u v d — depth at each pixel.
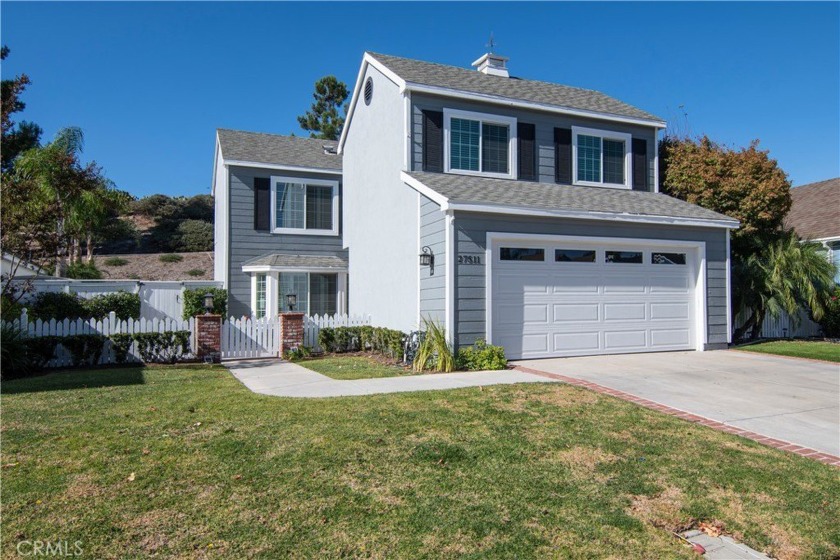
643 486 4.48
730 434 5.94
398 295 13.12
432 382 8.90
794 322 16.62
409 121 13.19
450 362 10.18
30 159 14.72
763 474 4.75
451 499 4.16
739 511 4.08
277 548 3.40
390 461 4.93
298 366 11.63
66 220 16.67
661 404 7.33
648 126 15.98
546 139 14.73
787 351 12.78
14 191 12.66
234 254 18.36
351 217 17.03
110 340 11.90
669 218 12.41
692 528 3.86
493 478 4.59
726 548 3.58
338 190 19.89
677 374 9.58
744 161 15.78
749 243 15.73
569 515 3.95
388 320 13.72
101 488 4.25
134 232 42.94
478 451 5.24
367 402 7.23
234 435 5.64
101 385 8.83
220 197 20.39
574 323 11.85
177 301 17.95
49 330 11.43
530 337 11.42
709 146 17.30
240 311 18.38
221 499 4.09
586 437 5.74
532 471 4.77
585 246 12.02
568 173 14.95
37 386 8.66
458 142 13.77
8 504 3.94
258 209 18.67
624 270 12.44
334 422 6.18
